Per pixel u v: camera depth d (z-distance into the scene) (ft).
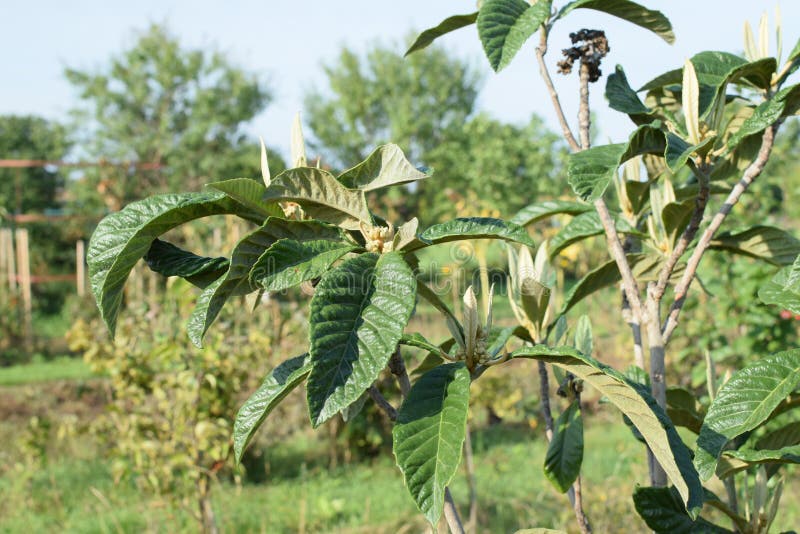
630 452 21.59
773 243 7.17
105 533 18.53
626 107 6.45
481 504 19.98
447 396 4.48
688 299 19.88
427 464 4.19
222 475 23.99
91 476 24.08
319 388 3.91
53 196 106.93
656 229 7.37
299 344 22.18
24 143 107.55
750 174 6.15
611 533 16.17
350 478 24.38
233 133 100.22
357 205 4.78
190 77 97.14
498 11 5.63
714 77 6.72
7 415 31.94
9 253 55.06
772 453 5.60
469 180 63.67
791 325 18.31
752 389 5.21
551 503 19.29
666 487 6.15
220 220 30.68
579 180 5.17
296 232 4.76
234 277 4.65
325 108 107.24
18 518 20.45
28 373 42.01
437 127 106.01
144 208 4.93
